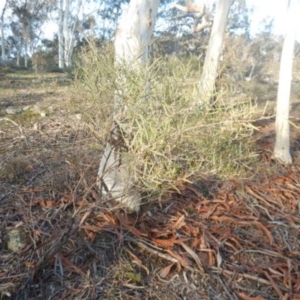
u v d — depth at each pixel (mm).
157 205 2113
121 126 1521
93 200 1947
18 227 1772
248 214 2266
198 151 1612
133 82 1454
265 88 7156
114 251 1688
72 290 1444
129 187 1791
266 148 3590
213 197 2408
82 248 1668
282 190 2723
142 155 1396
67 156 2520
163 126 1365
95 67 1720
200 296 1509
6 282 1421
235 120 1494
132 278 1542
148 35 1840
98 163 2281
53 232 1741
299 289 1577
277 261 1787
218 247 1818
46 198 2078
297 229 2152
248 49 9391
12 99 5238
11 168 2400
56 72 8672
